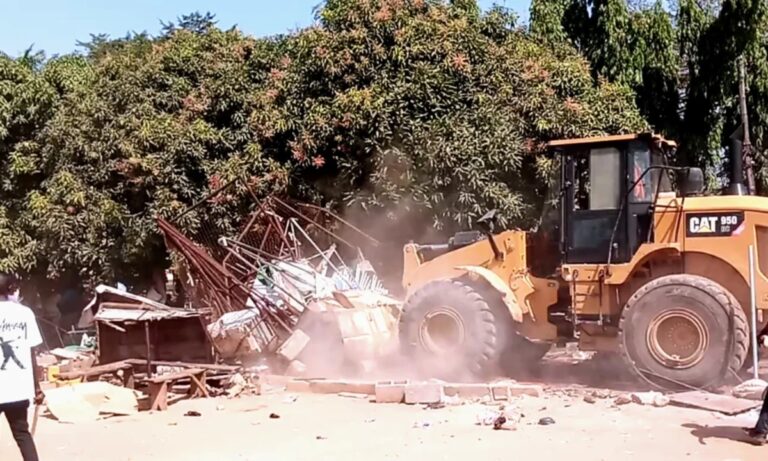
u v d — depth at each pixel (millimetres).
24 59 23766
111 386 9531
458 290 10312
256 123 14766
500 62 14367
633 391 9516
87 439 7875
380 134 13539
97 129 16219
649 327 9305
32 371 6352
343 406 9164
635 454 6785
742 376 9539
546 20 17453
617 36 17984
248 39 16969
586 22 18422
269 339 11547
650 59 18219
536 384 10203
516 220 13281
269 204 13570
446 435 7578
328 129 13922
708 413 8234
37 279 18875
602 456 6738
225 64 16172
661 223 9703
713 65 17812
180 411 9164
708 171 18312
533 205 13531
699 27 18375
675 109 18734
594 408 8633
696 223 9523
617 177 9938
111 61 17422
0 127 18844
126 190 15734
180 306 16172
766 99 17859
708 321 9008
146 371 10383
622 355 9438
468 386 9352
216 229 14633
